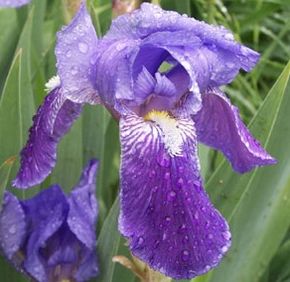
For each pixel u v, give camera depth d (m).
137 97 0.19
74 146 0.26
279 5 0.39
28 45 0.26
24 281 0.24
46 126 0.20
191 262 0.17
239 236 0.24
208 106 0.21
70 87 0.19
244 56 0.20
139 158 0.18
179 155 0.18
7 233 0.22
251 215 0.24
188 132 0.19
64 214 0.23
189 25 0.19
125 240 0.22
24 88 0.26
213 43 0.19
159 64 0.19
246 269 0.23
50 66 0.29
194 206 0.17
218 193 0.24
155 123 0.18
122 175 0.17
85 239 0.22
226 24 0.39
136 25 0.19
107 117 0.29
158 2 0.24
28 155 0.20
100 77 0.19
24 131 0.25
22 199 0.24
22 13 0.30
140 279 0.21
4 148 0.24
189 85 0.19
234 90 0.40
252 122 0.24
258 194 0.23
